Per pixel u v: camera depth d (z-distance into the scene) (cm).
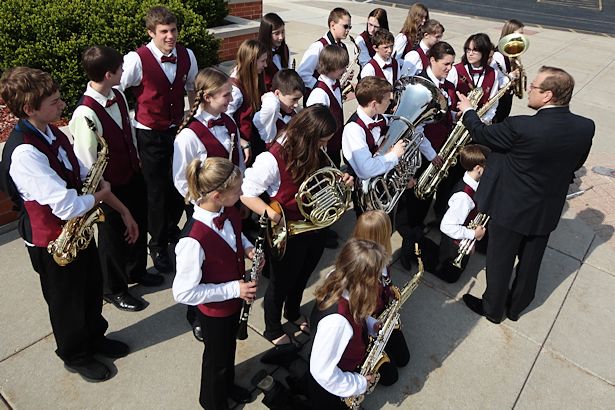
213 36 630
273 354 306
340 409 250
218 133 312
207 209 218
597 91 877
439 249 395
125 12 545
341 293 208
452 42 1219
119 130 307
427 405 294
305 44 1070
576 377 321
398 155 327
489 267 342
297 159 262
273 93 366
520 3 1970
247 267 396
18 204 241
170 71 356
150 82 350
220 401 267
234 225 233
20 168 221
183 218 476
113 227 322
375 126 335
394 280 400
